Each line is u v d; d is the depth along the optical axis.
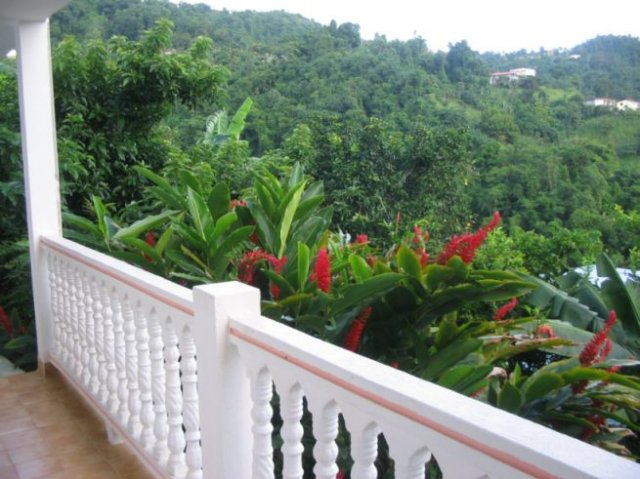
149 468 2.04
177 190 3.50
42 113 3.21
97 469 2.32
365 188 6.70
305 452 2.04
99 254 2.48
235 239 2.56
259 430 1.42
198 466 1.76
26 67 3.12
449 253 2.38
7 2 2.75
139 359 2.03
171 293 1.74
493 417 0.85
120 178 5.53
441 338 2.31
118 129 5.45
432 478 1.84
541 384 1.97
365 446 1.07
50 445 2.52
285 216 2.60
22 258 4.43
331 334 2.33
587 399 2.21
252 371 1.40
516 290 2.28
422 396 0.93
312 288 2.36
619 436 2.23
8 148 4.64
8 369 3.84
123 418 2.27
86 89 5.33
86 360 2.70
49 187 3.26
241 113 6.73
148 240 3.10
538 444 0.77
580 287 3.40
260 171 5.52
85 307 2.58
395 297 2.36
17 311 4.47
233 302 1.49
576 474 0.71
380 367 1.07
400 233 6.00
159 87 5.52
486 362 2.31
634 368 2.88
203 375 1.57
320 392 1.16
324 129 7.24
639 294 3.13
